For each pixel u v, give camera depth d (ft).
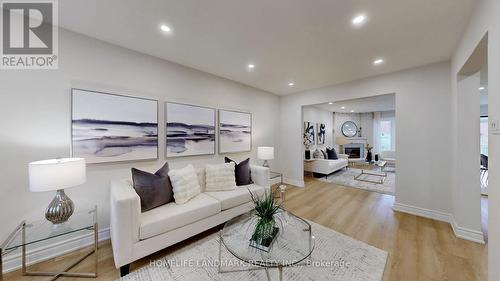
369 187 14.64
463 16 5.84
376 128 26.58
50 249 6.23
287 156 15.92
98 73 7.27
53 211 5.48
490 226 4.38
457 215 7.79
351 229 8.18
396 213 9.86
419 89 9.64
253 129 13.92
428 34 6.85
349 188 14.42
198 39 7.29
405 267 5.86
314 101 14.19
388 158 23.59
